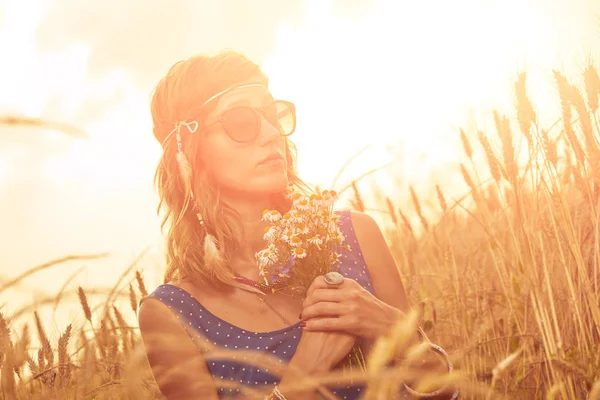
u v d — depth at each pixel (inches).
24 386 57.7
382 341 51.3
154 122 87.0
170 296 79.0
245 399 65.8
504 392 72.4
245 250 81.9
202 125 80.4
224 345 75.7
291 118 88.7
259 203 83.1
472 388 60.8
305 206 74.8
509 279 89.0
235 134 77.4
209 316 77.8
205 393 72.1
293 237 72.6
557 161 75.7
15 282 49.4
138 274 83.5
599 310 71.7
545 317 72.6
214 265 77.0
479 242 106.3
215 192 81.4
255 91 81.7
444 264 113.0
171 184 85.2
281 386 68.0
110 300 68.0
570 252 75.0
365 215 90.3
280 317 77.3
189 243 81.3
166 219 87.4
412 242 116.5
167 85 84.5
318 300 72.0
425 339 74.4
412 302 98.0
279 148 80.3
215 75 81.3
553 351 71.1
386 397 51.5
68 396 61.6
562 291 80.7
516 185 79.7
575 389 67.5
